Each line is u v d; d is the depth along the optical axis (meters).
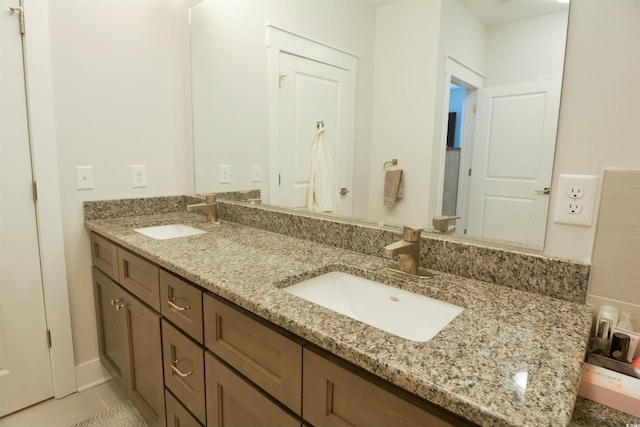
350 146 1.34
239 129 1.79
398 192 1.21
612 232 0.79
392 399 0.60
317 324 0.72
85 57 1.68
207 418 1.08
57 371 1.73
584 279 0.83
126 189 1.89
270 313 0.79
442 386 0.53
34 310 1.64
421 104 1.13
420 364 0.58
